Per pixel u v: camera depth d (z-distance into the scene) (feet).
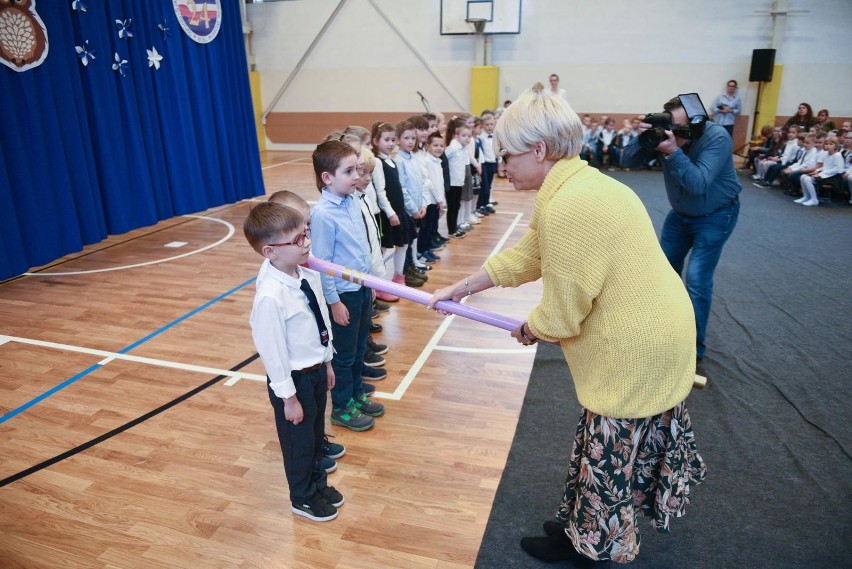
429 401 8.65
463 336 11.03
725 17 32.37
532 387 9.06
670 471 4.66
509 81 36.42
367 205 8.41
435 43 36.86
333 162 7.07
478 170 20.10
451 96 37.50
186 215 21.81
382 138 12.12
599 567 5.52
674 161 8.23
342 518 6.25
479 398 8.73
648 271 4.21
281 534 6.03
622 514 4.66
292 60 39.81
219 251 16.79
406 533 6.02
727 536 5.93
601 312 4.28
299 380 5.71
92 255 16.47
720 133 8.30
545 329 4.36
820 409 8.32
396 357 10.13
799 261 15.84
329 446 7.25
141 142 18.49
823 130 27.81
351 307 7.50
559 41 35.06
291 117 41.04
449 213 18.17
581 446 5.09
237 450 7.47
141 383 9.17
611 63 34.65
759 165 29.37
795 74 32.12
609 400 4.36
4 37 13.83
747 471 6.97
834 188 23.36
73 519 6.25
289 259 5.42
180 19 19.72
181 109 20.07
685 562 5.59
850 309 12.27
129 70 17.90
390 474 6.97
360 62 38.60
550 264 4.19
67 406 8.51
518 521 6.15
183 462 7.22
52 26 15.20
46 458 7.30
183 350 10.34
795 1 31.09
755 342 10.66
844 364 9.73
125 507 6.43
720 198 8.66
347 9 37.76
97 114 16.88
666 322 4.23
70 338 10.85
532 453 7.34
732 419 8.11
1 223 13.92
